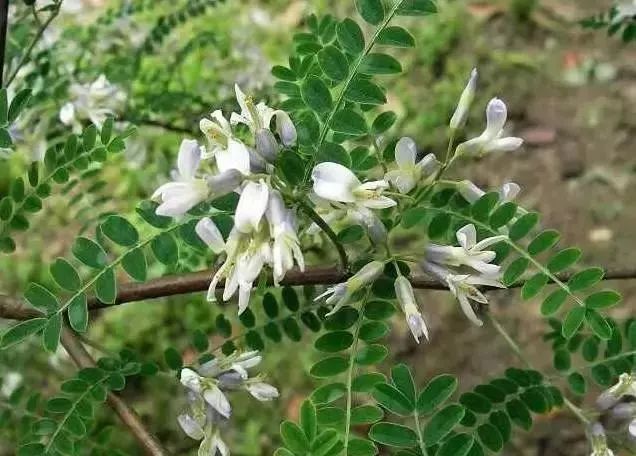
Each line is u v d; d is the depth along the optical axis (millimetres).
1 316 133
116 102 198
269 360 287
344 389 103
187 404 128
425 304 316
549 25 420
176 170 148
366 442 93
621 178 360
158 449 126
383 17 110
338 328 114
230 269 97
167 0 271
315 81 109
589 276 107
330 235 109
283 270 95
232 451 274
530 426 128
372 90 109
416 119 370
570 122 382
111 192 256
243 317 146
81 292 109
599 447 122
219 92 231
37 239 325
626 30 191
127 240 112
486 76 397
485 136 118
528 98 393
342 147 107
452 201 124
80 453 122
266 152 100
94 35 228
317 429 95
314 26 150
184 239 111
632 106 385
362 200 102
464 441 99
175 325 299
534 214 110
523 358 141
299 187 102
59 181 133
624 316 297
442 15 411
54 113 192
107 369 131
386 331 110
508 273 109
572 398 233
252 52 256
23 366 249
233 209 111
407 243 286
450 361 305
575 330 105
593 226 346
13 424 177
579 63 404
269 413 280
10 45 191
